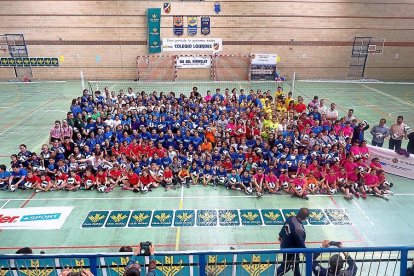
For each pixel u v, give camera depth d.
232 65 28.66
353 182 11.71
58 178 11.85
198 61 28.36
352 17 27.83
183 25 27.34
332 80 29.09
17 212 10.39
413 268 5.23
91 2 26.31
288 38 28.09
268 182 11.77
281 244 6.80
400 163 12.76
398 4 27.70
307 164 12.59
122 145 13.37
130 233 9.42
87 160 12.27
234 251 5.50
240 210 10.62
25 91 24.69
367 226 9.80
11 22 26.41
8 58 27.19
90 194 11.57
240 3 27.08
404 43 28.75
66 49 27.30
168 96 17.81
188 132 14.05
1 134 16.45
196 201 11.15
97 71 28.05
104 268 5.64
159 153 13.20
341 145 12.84
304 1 27.20
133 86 26.38
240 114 15.77
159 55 27.97
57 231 9.49
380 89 26.36
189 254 5.49
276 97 18.75
